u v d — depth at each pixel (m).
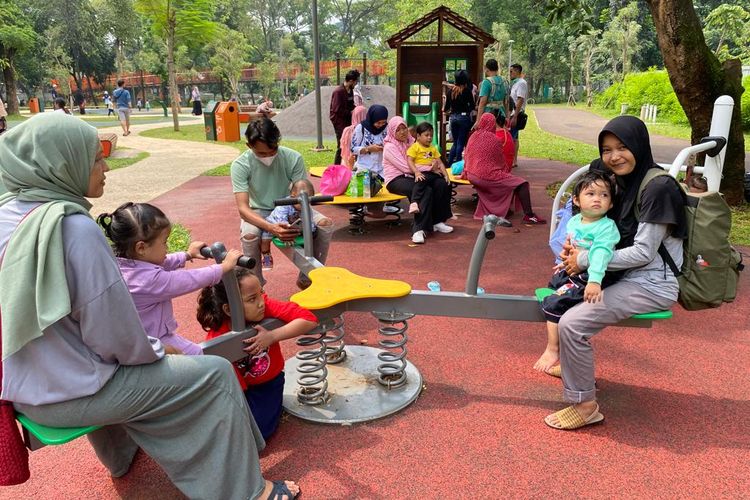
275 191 4.61
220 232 7.38
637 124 2.74
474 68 12.30
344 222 7.95
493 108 10.88
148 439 2.19
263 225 4.20
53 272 1.79
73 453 2.94
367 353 3.86
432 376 3.62
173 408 2.10
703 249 2.83
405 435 2.99
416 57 12.31
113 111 48.06
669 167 3.72
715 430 3.01
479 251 3.02
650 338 4.13
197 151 17.33
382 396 3.31
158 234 2.44
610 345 4.03
